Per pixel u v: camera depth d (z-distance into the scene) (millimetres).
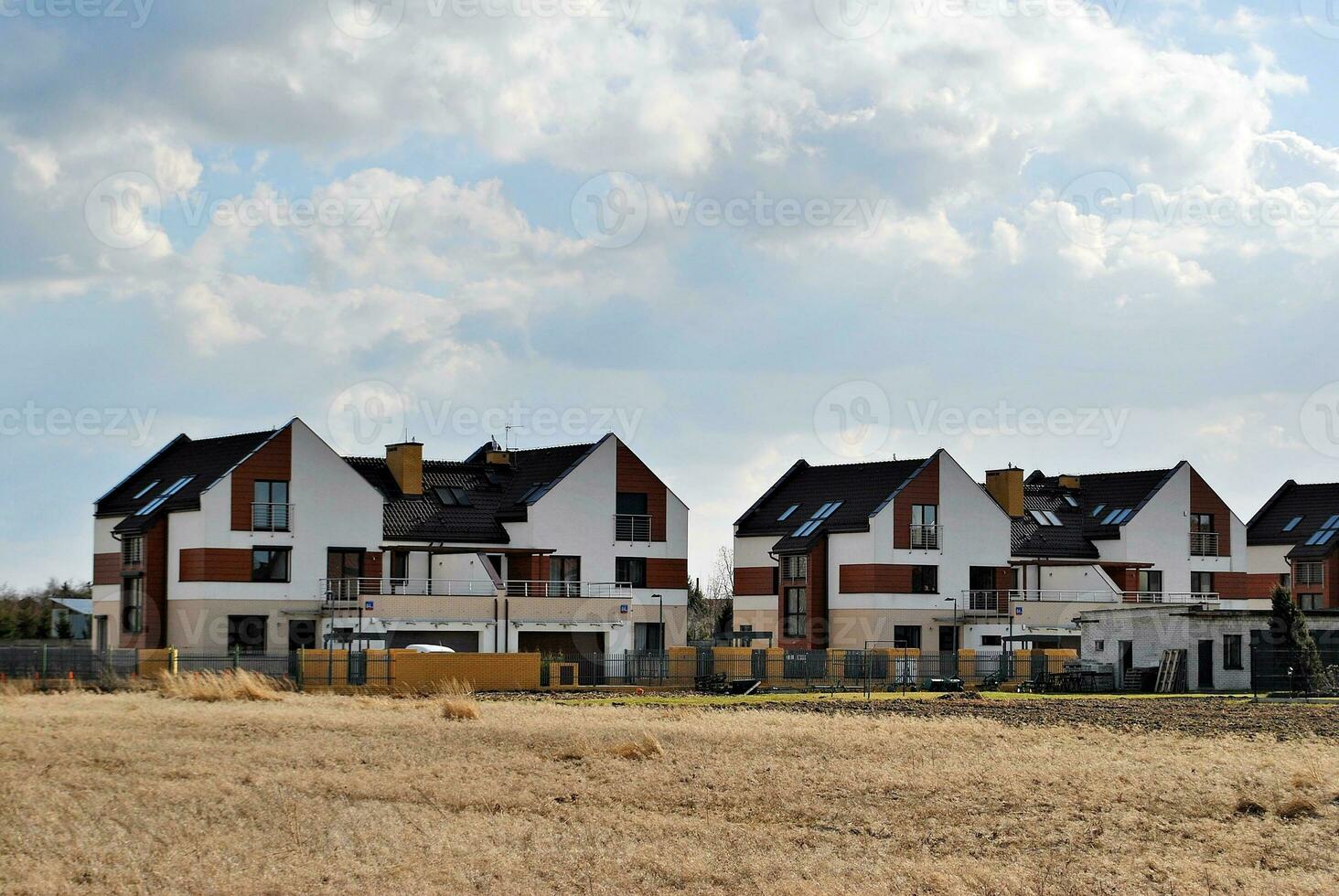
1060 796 22469
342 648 54000
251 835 18672
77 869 16703
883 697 47406
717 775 24281
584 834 19141
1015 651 58781
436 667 47656
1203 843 19203
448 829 19219
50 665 45875
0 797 20859
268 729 30281
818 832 19719
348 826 19344
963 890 16484
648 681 53062
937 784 23500
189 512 55219
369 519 57438
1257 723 35844
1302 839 19359
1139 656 54625
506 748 27594
